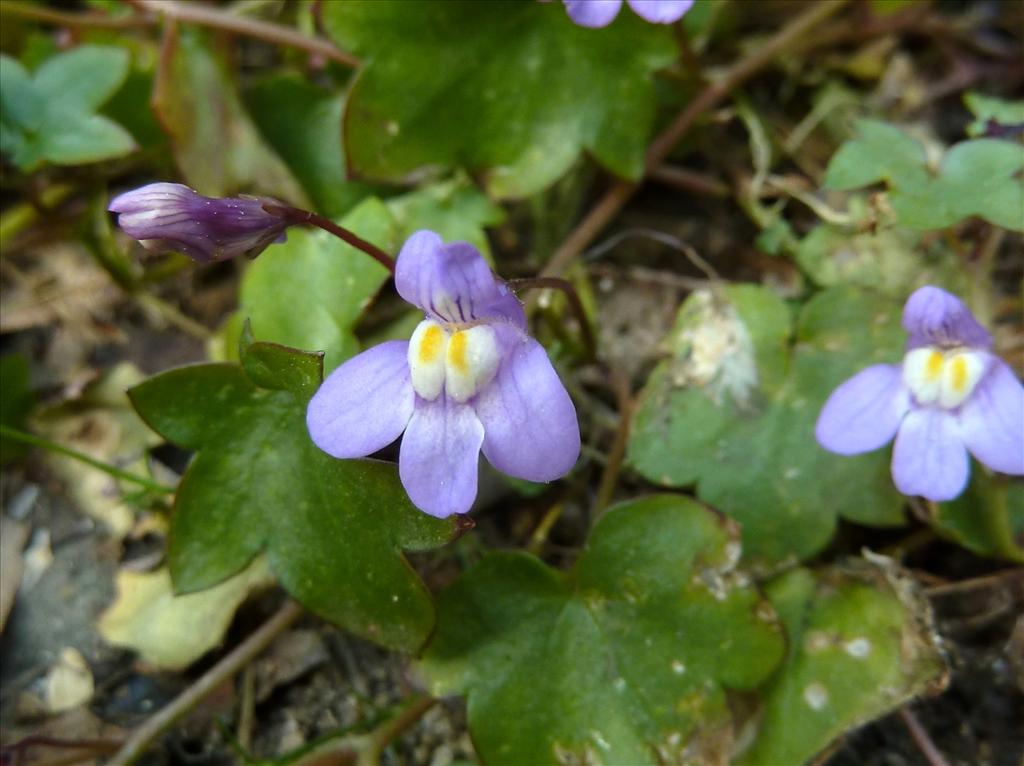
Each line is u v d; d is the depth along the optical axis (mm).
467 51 60
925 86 72
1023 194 53
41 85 63
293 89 67
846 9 71
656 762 49
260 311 58
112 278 66
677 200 70
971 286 59
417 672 50
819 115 70
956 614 56
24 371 63
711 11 63
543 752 49
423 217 63
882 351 56
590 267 68
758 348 57
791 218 69
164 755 56
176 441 50
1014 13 72
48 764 53
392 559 48
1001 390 49
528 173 62
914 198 54
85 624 59
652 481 56
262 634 56
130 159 68
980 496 53
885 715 53
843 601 52
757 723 50
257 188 64
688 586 50
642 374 65
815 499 54
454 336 46
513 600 51
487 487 61
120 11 68
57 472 63
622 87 61
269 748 56
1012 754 53
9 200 71
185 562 51
